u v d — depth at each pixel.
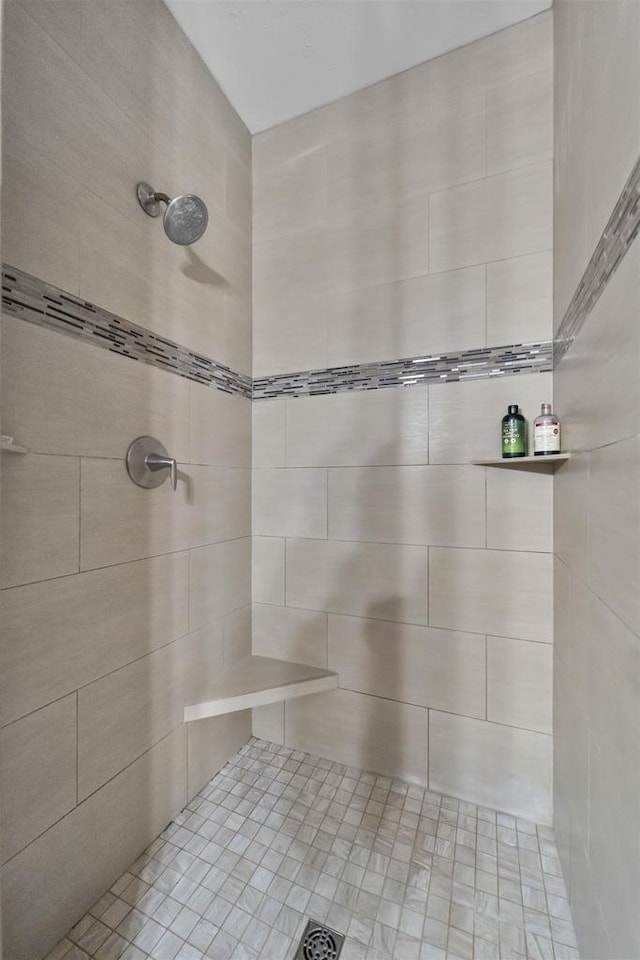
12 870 0.80
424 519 1.34
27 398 0.83
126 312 1.08
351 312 1.45
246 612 1.57
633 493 0.58
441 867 1.07
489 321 1.26
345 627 1.45
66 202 0.91
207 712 1.26
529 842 1.14
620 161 0.64
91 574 0.97
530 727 1.21
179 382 1.26
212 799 1.30
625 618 0.61
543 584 1.20
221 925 0.93
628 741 0.59
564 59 1.04
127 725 1.07
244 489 1.56
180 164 1.25
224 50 1.32
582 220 0.87
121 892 1.00
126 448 1.07
